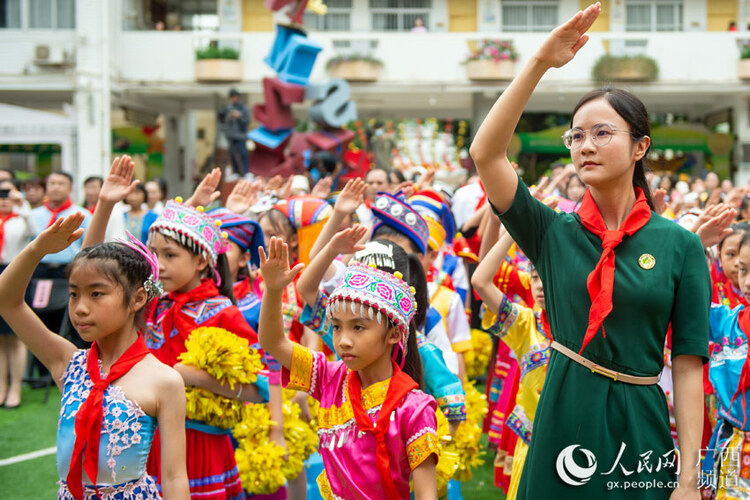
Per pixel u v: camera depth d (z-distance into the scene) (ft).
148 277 9.30
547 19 69.00
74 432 8.83
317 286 10.98
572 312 8.28
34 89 57.82
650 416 8.12
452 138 75.05
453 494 14.82
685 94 66.03
